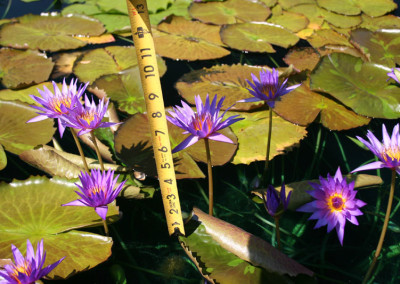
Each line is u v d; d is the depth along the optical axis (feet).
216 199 2.77
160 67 3.81
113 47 4.15
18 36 4.21
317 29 4.65
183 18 4.73
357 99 3.35
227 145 2.99
